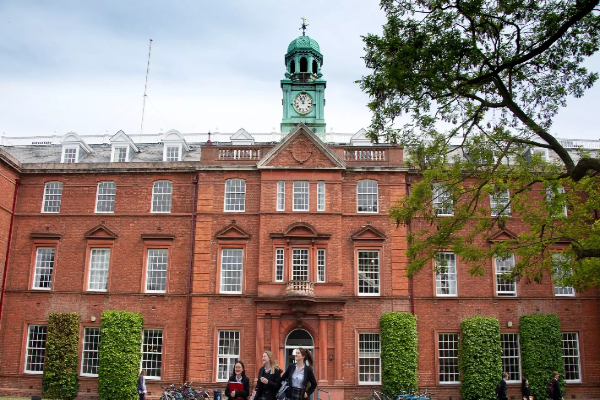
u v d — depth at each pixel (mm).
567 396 33719
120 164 37000
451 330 33969
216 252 34812
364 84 19375
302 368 14602
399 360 32250
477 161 21578
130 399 32688
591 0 15992
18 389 34094
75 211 36625
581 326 34656
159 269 35375
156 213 35969
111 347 33156
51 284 35531
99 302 34969
